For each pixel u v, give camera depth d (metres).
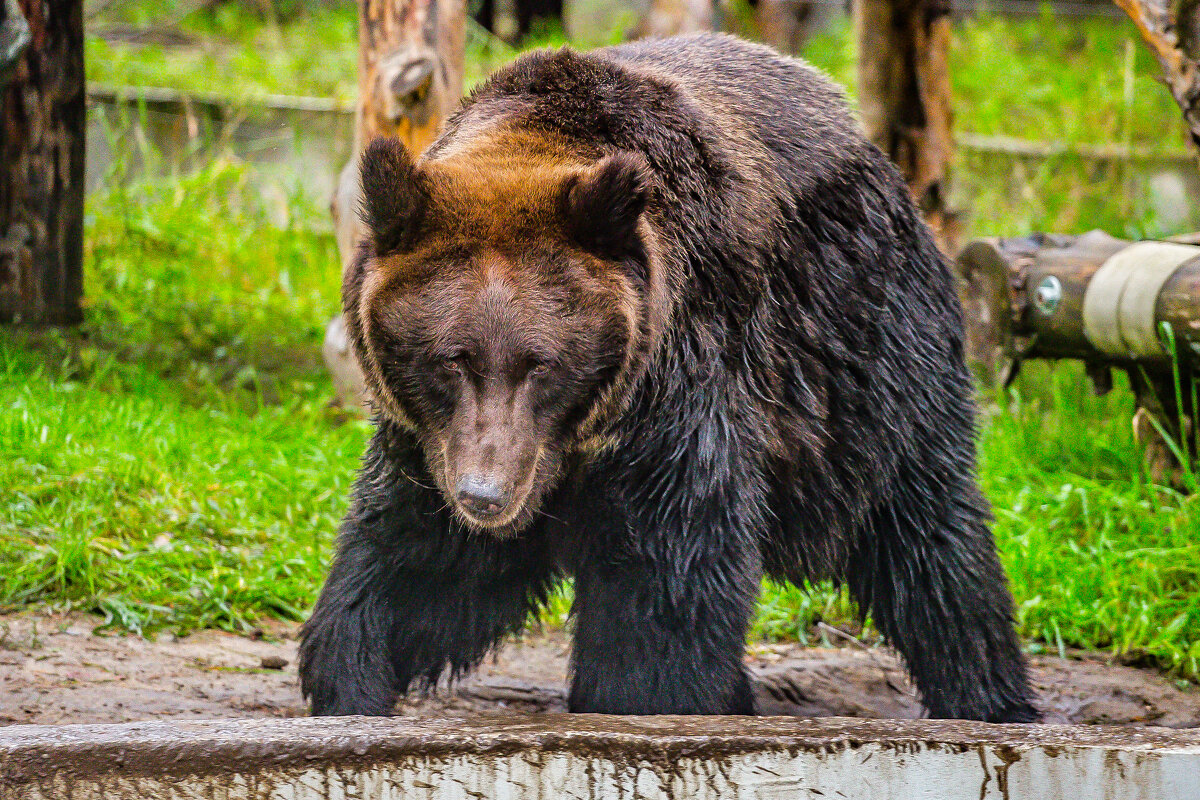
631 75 7.91
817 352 8.37
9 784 6.16
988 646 9.38
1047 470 14.62
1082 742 6.57
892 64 17.75
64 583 10.64
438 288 6.92
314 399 16.39
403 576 7.83
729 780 6.40
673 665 7.48
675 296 7.44
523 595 8.20
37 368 15.22
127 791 6.22
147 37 32.03
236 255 21.39
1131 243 13.93
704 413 7.50
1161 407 13.56
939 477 9.28
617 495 7.48
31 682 9.03
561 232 7.00
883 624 9.52
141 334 17.56
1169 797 6.54
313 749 6.28
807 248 8.39
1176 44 11.13
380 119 14.50
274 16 34.91
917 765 6.51
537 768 6.36
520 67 8.09
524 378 6.89
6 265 16.84
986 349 15.12
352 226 14.99
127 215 20.98
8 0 11.57
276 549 12.02
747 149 8.19
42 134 16.70
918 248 9.32
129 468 12.40
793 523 8.52
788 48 27.19
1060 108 29.75
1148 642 11.49
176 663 9.90
